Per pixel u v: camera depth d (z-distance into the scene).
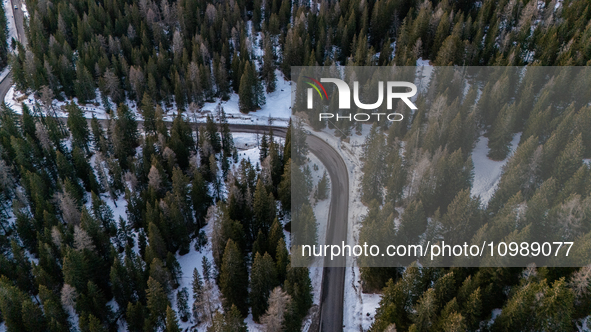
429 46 129.50
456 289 56.28
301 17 139.00
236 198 80.06
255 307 64.31
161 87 127.81
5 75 147.62
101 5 164.50
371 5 147.50
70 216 84.12
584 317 52.38
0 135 104.19
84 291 69.69
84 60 133.88
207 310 65.44
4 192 93.12
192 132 117.44
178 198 82.25
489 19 137.25
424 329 52.03
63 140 110.81
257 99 128.25
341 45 135.12
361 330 63.12
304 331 63.97
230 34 148.38
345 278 72.81
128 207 86.88
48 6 155.25
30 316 63.66
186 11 152.75
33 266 71.31
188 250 82.81
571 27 125.38
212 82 134.12
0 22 162.00
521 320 49.91
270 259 62.00
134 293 72.94
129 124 111.25
